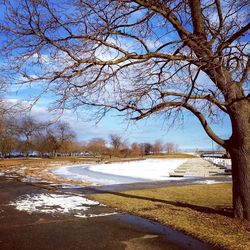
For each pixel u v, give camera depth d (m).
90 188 19.12
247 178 9.18
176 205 12.51
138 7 8.64
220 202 13.10
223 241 7.68
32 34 7.45
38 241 8.09
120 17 8.37
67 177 28.25
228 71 9.37
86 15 7.87
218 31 8.49
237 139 9.20
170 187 18.84
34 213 11.64
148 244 7.75
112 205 12.98
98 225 9.73
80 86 8.08
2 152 70.00
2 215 11.31
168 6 8.99
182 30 8.73
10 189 19.17
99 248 7.49
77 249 7.44
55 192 17.47
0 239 8.30
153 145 110.12
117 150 88.69
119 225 9.70
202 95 8.77
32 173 33.44
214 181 22.55
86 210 12.13
